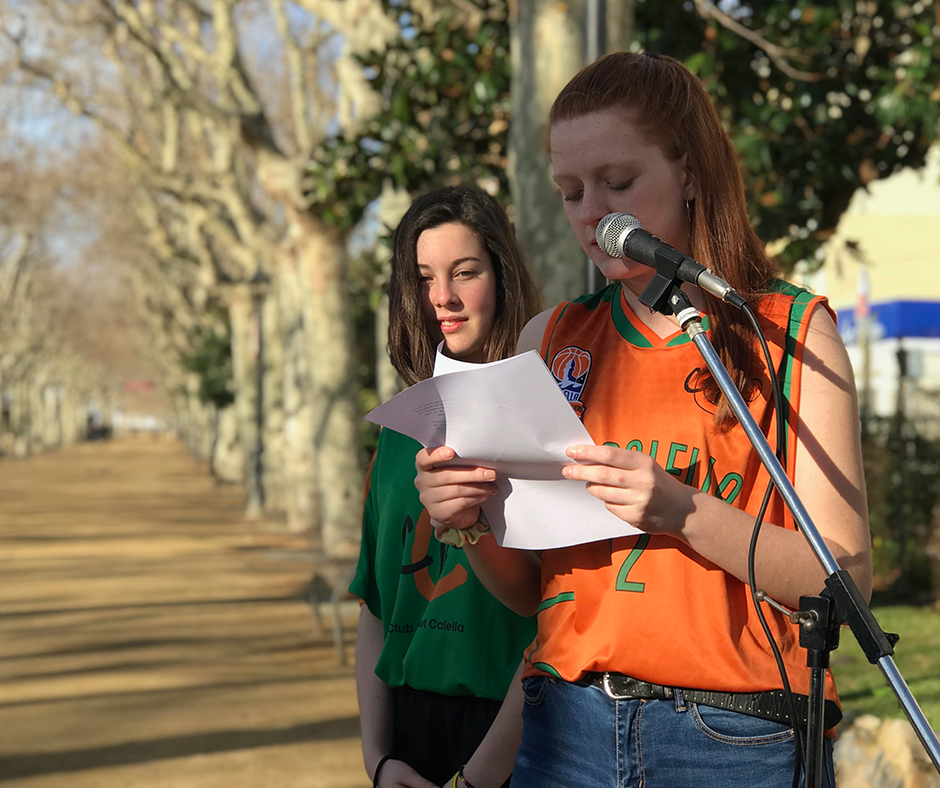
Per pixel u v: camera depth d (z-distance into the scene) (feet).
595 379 6.23
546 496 5.95
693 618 5.55
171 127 67.00
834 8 23.29
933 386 35.47
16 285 172.24
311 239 44.16
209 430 144.46
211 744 19.52
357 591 8.63
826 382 5.72
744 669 5.45
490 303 8.05
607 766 5.71
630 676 5.65
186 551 51.29
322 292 44.47
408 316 8.13
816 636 5.20
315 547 51.80
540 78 16.79
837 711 5.55
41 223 111.75
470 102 26.30
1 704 22.58
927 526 31.14
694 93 5.97
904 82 23.41
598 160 5.88
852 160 24.99
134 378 409.28
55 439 257.96
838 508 5.58
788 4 23.48
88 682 24.54
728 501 5.69
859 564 5.51
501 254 8.05
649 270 5.94
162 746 19.39
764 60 25.43
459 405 5.86
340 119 43.42
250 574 43.24
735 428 5.74
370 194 29.40
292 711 21.93
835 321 5.95
